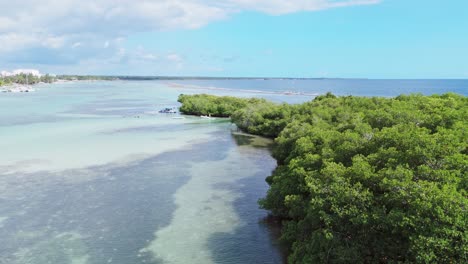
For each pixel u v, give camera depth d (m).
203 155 56.28
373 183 21.80
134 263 25.88
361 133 32.81
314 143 34.31
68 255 26.84
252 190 40.53
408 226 18.41
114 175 45.44
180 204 36.44
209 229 31.09
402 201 19.22
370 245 20.27
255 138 70.81
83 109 123.25
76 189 40.31
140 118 100.12
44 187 40.78
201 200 37.53
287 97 171.62
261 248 27.94
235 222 32.41
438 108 42.12
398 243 19.45
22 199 37.22
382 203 20.42
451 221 16.92
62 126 83.81
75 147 61.00
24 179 43.50
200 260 26.27
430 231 17.30
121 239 29.28
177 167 49.34
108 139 68.56
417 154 22.06
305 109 68.00
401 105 46.12
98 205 35.94
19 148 59.94
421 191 18.50
